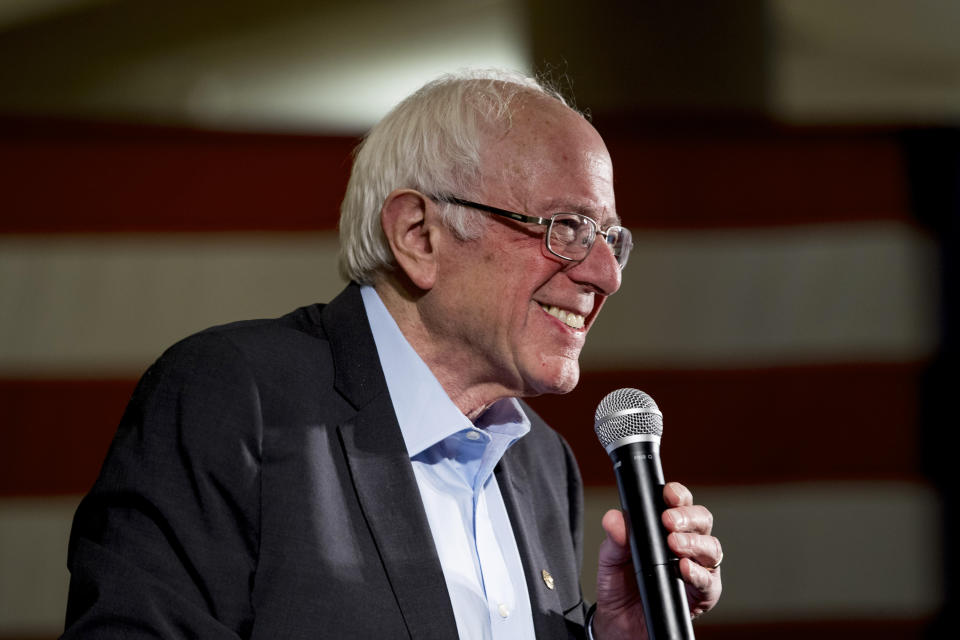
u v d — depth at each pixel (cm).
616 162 901
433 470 304
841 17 896
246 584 258
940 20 889
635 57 893
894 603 875
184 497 259
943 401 887
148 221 868
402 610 261
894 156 905
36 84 858
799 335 895
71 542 272
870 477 884
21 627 828
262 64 872
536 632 305
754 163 905
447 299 300
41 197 860
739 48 904
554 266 295
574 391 880
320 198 880
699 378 892
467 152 300
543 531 339
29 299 855
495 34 873
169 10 864
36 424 844
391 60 874
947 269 896
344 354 299
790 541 883
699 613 287
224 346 282
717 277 899
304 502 265
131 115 867
